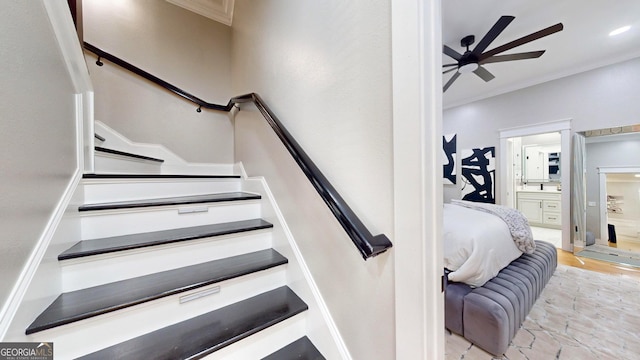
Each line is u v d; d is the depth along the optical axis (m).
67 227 1.01
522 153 5.97
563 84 3.61
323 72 1.05
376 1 0.79
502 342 1.49
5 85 0.66
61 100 1.02
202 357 0.88
